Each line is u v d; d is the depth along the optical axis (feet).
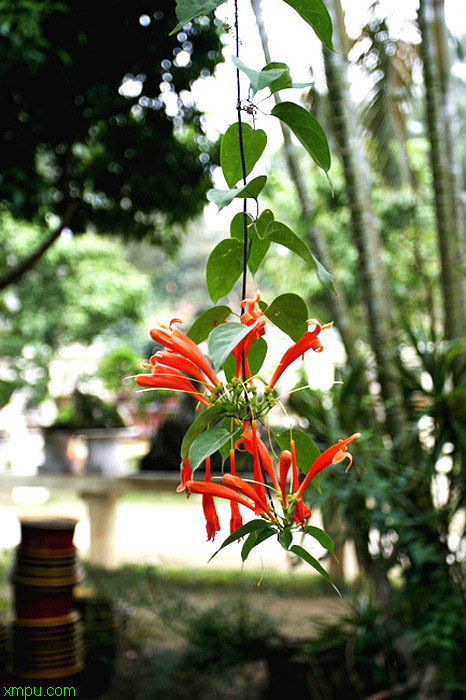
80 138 13.46
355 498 8.97
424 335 8.96
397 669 9.91
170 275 63.93
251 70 2.37
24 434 41.98
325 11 2.62
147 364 2.90
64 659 9.90
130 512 30.40
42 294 34.55
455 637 8.86
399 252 19.79
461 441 8.54
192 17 2.46
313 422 9.44
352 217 10.61
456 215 10.87
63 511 29.94
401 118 14.58
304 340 2.81
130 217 16.49
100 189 15.40
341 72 10.63
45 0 10.44
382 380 10.25
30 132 12.44
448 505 9.09
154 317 58.54
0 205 14.51
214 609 12.61
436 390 8.62
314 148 2.71
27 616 9.80
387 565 9.29
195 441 2.57
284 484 2.63
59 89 12.12
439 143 10.92
